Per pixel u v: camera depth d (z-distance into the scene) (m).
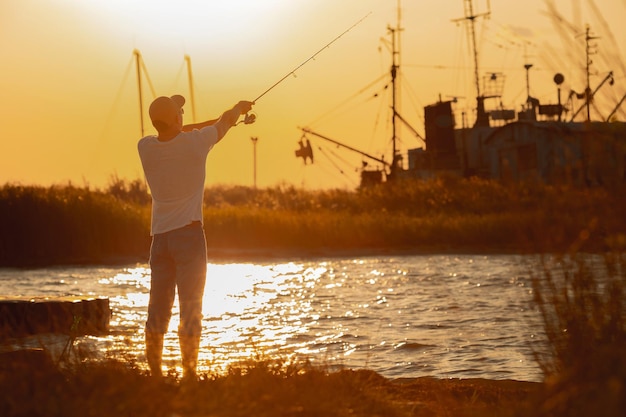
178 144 7.29
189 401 5.32
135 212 32.25
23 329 10.83
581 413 4.63
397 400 6.58
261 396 5.64
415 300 16.25
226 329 12.66
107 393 5.32
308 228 33.66
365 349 10.67
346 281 20.78
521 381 8.07
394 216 37.53
